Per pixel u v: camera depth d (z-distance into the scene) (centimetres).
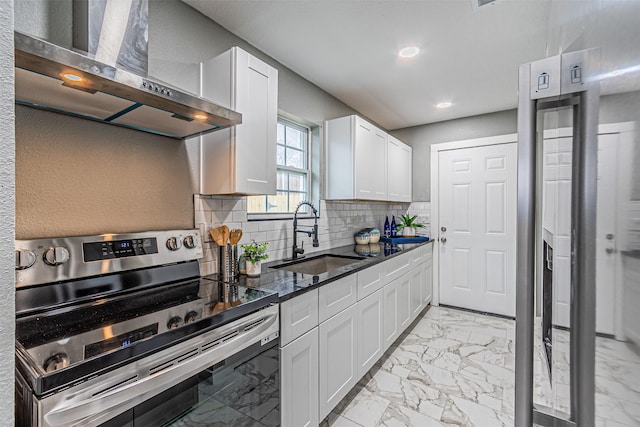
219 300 125
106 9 126
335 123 279
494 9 172
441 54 221
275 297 134
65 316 107
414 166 400
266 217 227
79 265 121
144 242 143
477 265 361
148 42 148
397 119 370
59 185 124
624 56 36
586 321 49
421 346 271
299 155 270
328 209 291
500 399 197
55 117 124
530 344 66
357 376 202
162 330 94
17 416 74
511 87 276
